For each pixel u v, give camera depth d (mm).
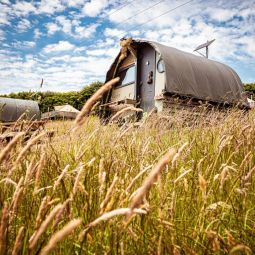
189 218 1828
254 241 1699
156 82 14984
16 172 1905
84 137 2807
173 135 4141
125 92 16938
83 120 971
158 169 750
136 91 15883
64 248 1493
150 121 4426
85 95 28938
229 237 1477
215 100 14719
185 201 1937
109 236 1521
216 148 2670
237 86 16438
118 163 2119
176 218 1811
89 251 1463
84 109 961
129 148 2471
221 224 1871
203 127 4324
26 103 16359
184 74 14367
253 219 1979
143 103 15719
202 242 1567
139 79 16109
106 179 1780
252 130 3115
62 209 949
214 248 1433
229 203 2033
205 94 14547
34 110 16250
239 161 2730
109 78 17875
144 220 1579
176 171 2213
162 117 4836
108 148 2492
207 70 15773
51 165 2156
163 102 13133
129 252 1479
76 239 1524
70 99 28516
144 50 16000
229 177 2127
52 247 659
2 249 953
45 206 1175
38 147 2297
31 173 1266
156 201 1859
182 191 2047
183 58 15180
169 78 13727
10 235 1447
